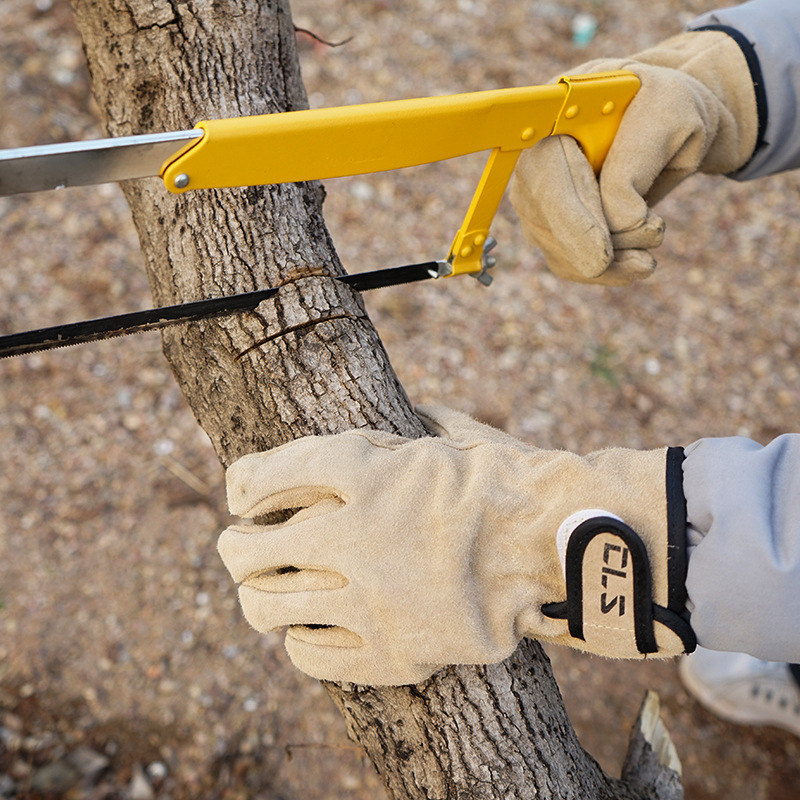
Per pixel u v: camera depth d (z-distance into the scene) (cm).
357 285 135
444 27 441
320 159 102
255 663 274
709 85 137
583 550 89
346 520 97
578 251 132
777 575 82
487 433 117
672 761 159
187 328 130
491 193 125
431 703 110
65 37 388
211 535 295
